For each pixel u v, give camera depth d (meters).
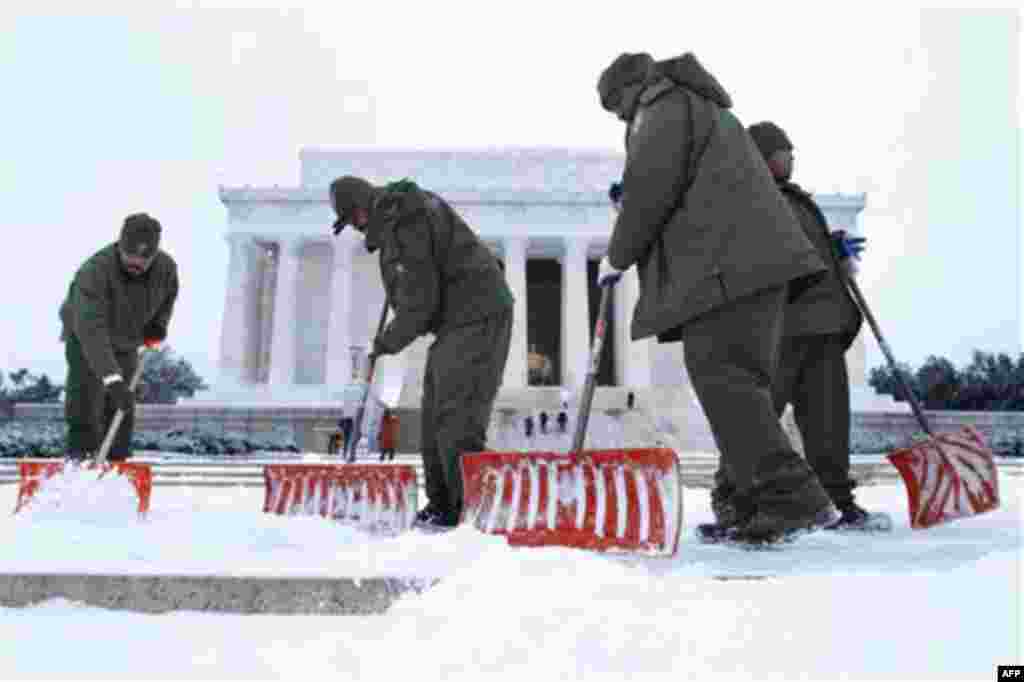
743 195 3.33
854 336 5.07
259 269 51.06
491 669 1.53
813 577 2.12
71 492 4.30
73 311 5.70
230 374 45.59
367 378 5.04
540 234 46.38
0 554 2.75
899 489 9.80
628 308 45.47
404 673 1.53
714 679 1.45
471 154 49.59
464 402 4.54
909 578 2.04
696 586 2.06
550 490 3.11
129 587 2.16
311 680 1.49
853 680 1.42
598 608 1.85
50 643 1.77
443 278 4.72
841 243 5.15
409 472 4.67
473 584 2.07
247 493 8.90
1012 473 14.57
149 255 5.75
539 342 52.44
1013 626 1.61
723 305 3.30
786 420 16.52
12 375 96.19
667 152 3.35
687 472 14.29
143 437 27.86
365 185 4.91
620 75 3.79
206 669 1.56
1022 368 72.31
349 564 2.48
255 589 2.14
